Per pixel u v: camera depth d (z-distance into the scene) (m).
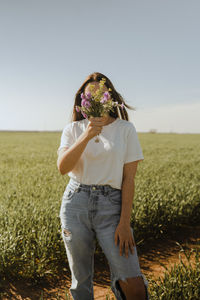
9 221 3.58
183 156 15.71
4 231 3.32
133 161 1.86
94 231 1.88
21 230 3.43
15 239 3.12
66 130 2.00
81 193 1.81
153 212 4.34
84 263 1.90
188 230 4.68
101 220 1.79
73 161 1.69
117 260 1.70
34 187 6.02
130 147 1.85
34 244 3.34
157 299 2.32
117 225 1.77
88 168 1.80
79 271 1.90
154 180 6.86
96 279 3.12
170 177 7.68
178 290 2.42
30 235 3.34
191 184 6.38
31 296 2.75
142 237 4.15
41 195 5.08
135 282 1.67
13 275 3.01
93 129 1.65
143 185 5.89
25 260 3.02
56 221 3.61
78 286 1.93
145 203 4.56
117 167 1.79
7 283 2.94
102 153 1.78
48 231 3.38
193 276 2.62
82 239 1.81
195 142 35.19
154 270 3.31
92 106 1.69
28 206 4.23
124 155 1.83
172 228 4.60
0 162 11.83
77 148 1.67
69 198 1.86
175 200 5.00
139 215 4.13
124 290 1.70
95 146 1.80
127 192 1.80
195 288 2.49
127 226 1.74
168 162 12.26
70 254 1.87
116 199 1.82
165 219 4.45
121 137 1.84
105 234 1.75
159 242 4.18
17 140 34.41
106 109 1.73
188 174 8.01
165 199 4.89
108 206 1.78
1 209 4.11
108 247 1.73
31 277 2.99
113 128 1.86
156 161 12.49
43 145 24.78
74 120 2.18
